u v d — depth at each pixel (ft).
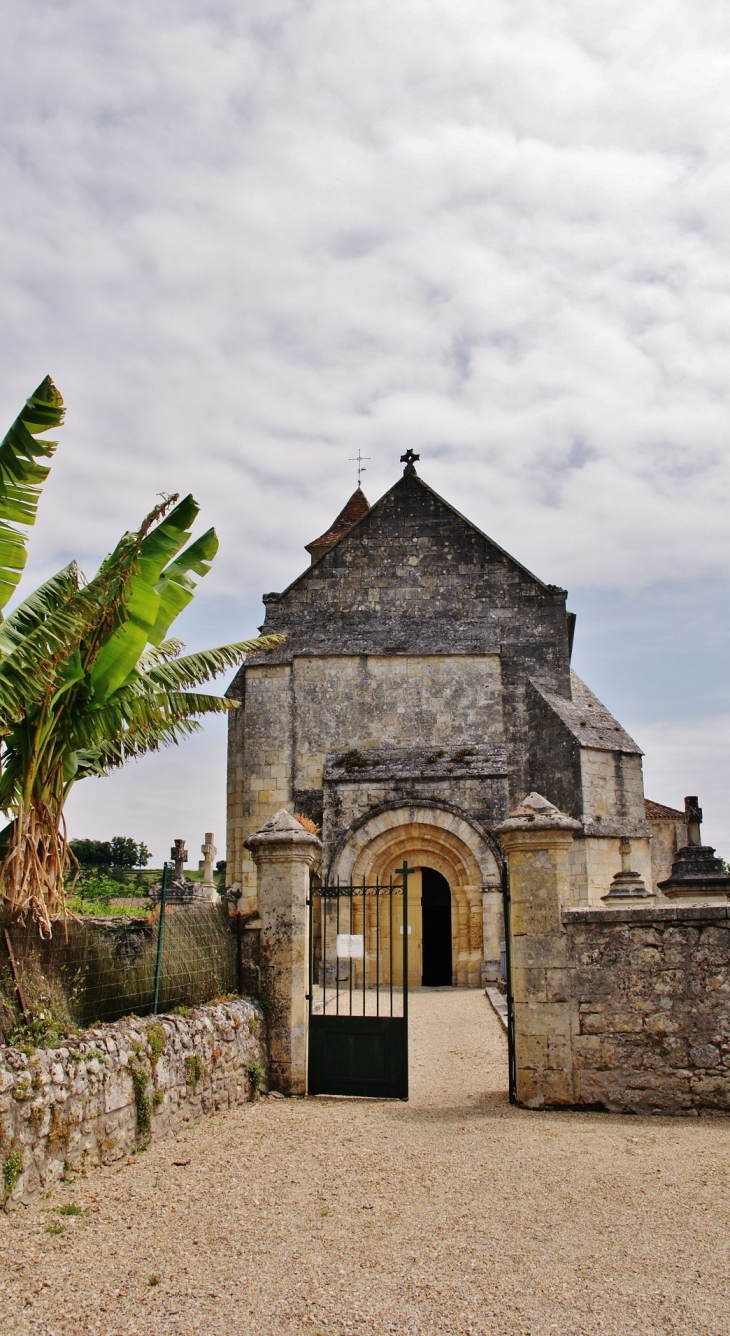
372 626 84.07
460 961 74.38
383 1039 39.65
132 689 37.01
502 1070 44.01
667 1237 22.93
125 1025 31.76
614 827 77.15
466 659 82.07
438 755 79.20
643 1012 35.86
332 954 74.49
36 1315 19.07
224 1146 31.09
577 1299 19.76
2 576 31.48
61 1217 24.17
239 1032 37.83
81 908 52.21
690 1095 35.09
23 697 31.12
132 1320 18.93
